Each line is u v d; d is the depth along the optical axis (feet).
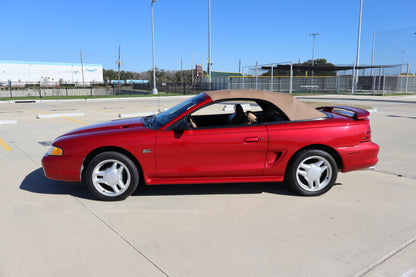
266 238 9.64
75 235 9.87
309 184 12.90
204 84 129.80
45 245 9.27
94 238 9.68
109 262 8.39
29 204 12.31
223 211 11.69
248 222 10.76
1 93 134.21
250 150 12.48
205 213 11.53
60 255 8.74
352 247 9.09
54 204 12.34
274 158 12.78
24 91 138.72
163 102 75.97
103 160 12.21
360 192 13.44
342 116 13.85
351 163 13.03
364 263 8.30
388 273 7.88
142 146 12.12
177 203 12.48
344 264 8.26
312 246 9.16
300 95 98.22
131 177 12.42
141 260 8.50
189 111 12.60
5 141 24.56
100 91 155.43
